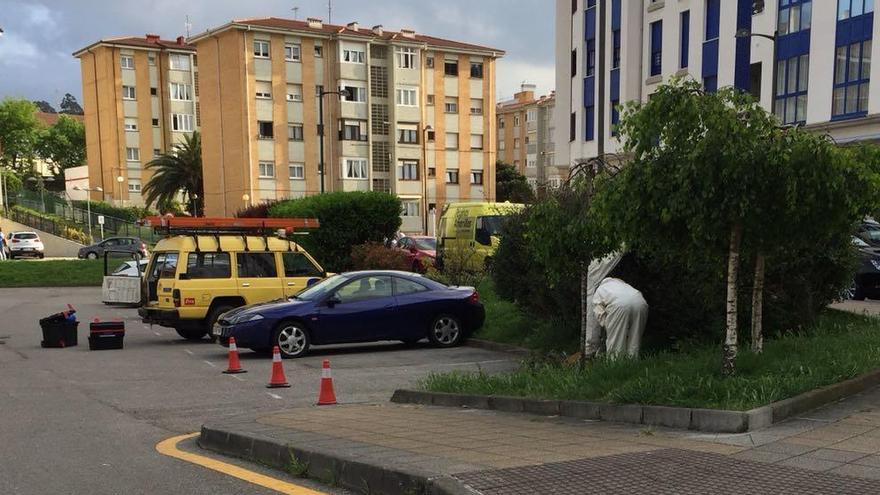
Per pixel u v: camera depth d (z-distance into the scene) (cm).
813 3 2802
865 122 2581
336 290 1288
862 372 655
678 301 946
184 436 707
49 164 9362
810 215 618
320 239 2234
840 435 509
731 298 645
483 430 622
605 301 854
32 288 3175
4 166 8250
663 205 623
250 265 1471
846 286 1020
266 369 1139
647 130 627
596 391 676
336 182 5712
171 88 7050
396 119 5906
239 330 1203
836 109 2727
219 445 639
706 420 552
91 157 7212
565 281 1048
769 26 2978
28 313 2100
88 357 1275
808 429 529
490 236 1881
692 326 957
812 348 738
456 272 1809
